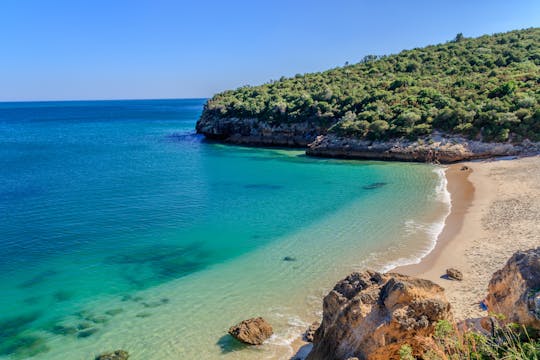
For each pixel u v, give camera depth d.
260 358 13.48
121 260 22.73
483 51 92.12
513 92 59.12
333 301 11.89
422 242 23.47
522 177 37.81
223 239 25.91
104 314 16.88
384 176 44.88
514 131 50.62
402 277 11.37
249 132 82.00
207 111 97.50
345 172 48.53
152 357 13.81
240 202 35.19
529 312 9.27
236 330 14.70
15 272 21.17
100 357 13.70
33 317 16.73
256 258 22.55
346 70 105.38
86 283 19.88
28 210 32.66
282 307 16.86
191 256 23.25
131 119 164.38
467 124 53.34
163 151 71.38
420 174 44.72
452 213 28.92
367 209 31.50
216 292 18.56
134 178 46.41
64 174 48.97
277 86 103.12
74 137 96.38
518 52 84.12
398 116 59.97
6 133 108.00
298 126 75.69
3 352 14.43
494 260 19.80
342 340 11.16
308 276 19.83
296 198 36.31
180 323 15.98
